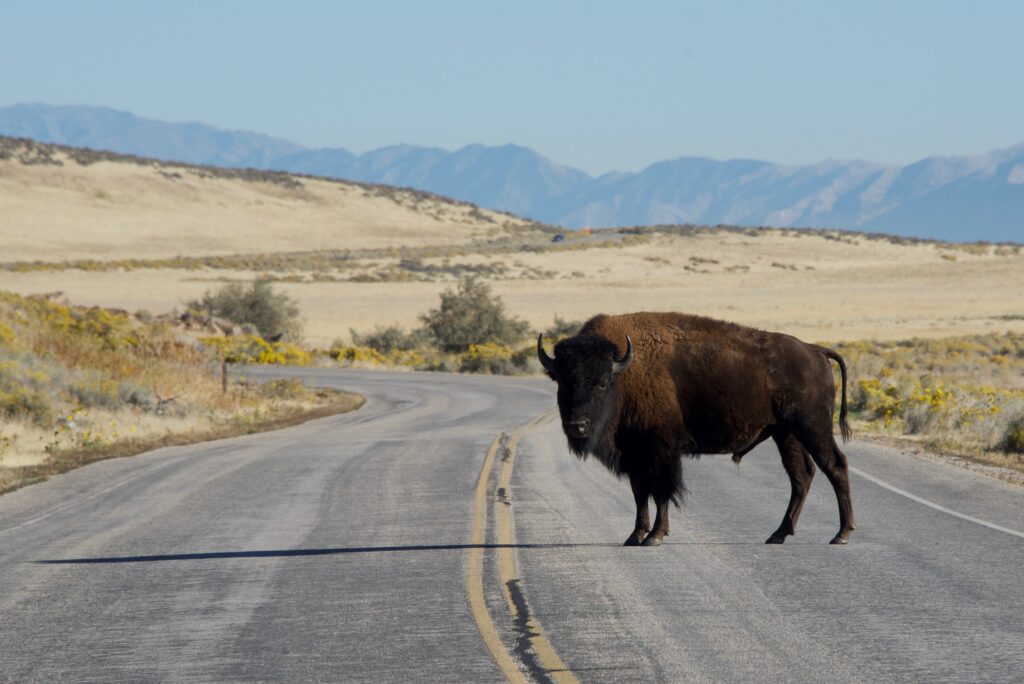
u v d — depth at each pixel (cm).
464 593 3334
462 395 15375
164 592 3519
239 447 8831
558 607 3131
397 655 2695
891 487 5538
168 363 13950
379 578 3606
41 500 5925
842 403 4256
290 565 3888
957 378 15000
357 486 6059
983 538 4122
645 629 2873
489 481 6072
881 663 2534
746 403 4138
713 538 4256
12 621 3200
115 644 2905
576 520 4712
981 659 2552
